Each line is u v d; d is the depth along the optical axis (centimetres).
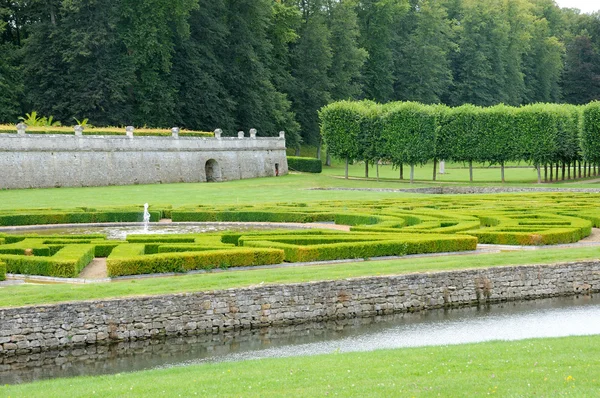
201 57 10675
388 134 9462
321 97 12269
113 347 2455
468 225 4091
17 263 3111
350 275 2866
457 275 2970
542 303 3014
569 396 1476
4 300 2459
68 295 2528
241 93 11200
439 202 5756
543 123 9112
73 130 8319
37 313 2389
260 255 3169
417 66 14488
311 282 2734
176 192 7356
